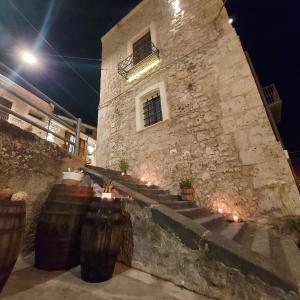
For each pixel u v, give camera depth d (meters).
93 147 14.76
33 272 2.34
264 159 4.02
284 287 1.54
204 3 6.27
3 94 8.37
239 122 4.55
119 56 8.59
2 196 1.88
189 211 3.24
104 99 8.61
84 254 2.20
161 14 7.41
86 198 2.84
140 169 6.18
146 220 2.59
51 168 3.46
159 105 6.52
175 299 1.85
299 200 3.49
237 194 4.20
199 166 4.95
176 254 2.24
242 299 1.72
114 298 1.81
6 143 2.76
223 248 1.93
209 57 5.58
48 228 2.48
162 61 6.73
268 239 2.70
